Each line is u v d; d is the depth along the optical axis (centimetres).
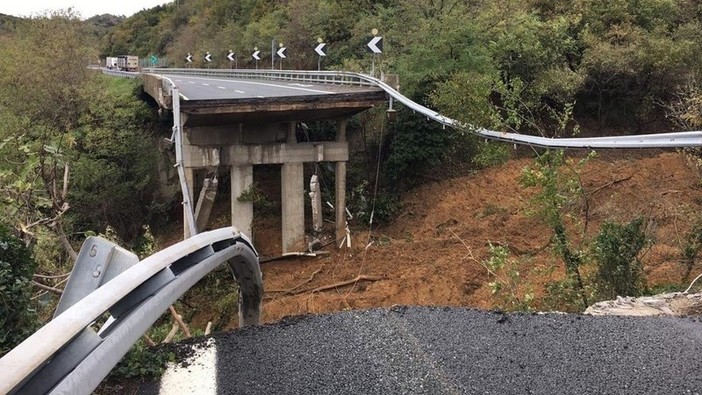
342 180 2588
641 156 2478
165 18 11131
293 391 406
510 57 2520
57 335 279
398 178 2800
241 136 2408
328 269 2333
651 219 1614
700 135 1134
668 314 600
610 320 549
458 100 1548
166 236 3106
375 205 2698
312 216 2769
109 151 3005
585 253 1041
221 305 1595
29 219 713
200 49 7419
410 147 2661
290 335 500
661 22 2695
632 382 427
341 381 421
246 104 2094
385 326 520
